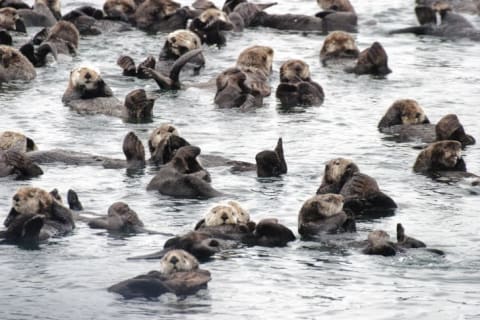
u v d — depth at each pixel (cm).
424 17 9750
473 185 5616
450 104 7388
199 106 7338
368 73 8269
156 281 4116
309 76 7819
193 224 4991
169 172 5500
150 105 7000
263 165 5750
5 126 6756
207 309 4044
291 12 10612
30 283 4288
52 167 5906
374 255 4556
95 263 4491
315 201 4859
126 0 9831
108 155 6200
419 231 4909
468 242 4762
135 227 4900
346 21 9869
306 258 4550
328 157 6162
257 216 5109
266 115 7138
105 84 7388
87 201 5312
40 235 4738
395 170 5916
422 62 8631
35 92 7619
